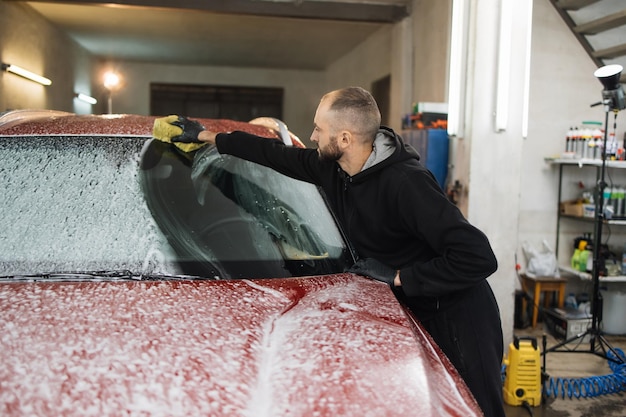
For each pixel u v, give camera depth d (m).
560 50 5.23
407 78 6.97
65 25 9.15
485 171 4.03
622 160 4.78
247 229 1.82
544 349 3.57
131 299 1.39
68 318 1.28
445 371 1.30
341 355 1.23
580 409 3.39
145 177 1.89
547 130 5.28
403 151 1.78
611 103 4.07
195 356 1.18
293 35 9.30
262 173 2.09
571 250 5.36
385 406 1.08
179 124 2.03
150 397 1.06
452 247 1.65
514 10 3.95
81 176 1.86
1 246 1.63
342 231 1.99
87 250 1.64
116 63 12.55
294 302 1.48
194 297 1.43
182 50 11.05
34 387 1.06
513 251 4.10
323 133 1.74
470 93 4.00
